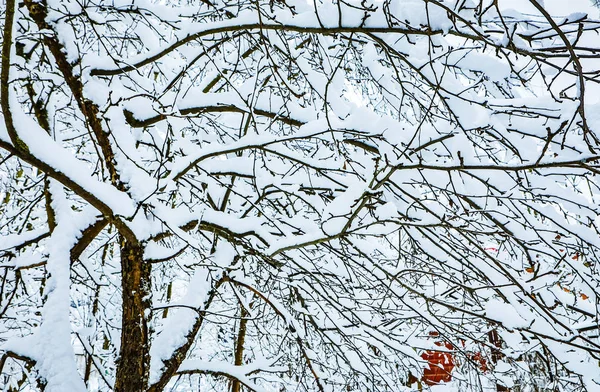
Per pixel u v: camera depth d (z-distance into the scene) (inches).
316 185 177.0
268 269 171.0
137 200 126.0
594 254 147.4
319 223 169.5
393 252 205.6
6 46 94.6
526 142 143.4
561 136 137.0
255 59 203.3
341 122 155.5
